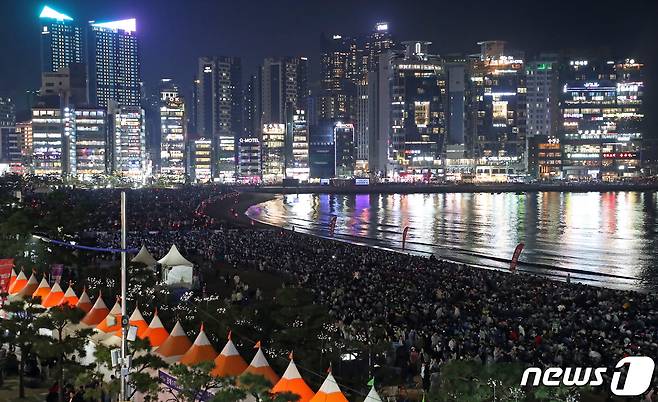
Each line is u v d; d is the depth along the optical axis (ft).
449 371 122.83
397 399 150.10
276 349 162.09
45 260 251.39
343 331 189.06
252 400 125.18
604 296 279.90
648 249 529.86
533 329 214.48
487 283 306.96
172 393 123.24
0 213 301.84
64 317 143.23
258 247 413.59
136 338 128.26
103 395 133.39
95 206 617.62
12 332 149.28
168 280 269.85
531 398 118.93
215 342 171.22
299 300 175.73
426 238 602.44
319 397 121.90
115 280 225.56
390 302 250.98
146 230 501.56
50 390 141.90
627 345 194.39
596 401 149.28
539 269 426.10
